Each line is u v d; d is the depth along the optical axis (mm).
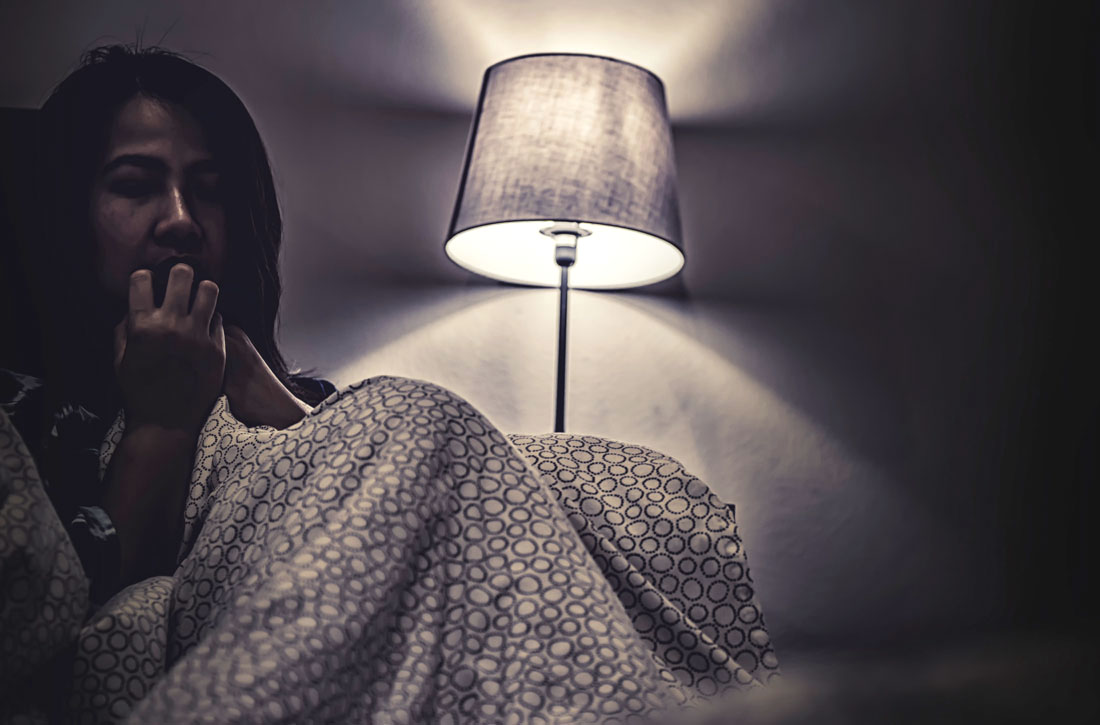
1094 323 2035
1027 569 1950
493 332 1846
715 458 1885
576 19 1934
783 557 1879
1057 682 190
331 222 1777
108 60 1552
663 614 893
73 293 1393
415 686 649
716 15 1987
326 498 720
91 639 676
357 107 1819
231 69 1750
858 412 1940
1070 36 2115
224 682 539
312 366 1727
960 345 1996
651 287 1913
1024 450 1987
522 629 702
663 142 1615
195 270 1514
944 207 2027
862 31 2045
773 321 1940
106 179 1470
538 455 1070
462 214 1573
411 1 1866
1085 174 2080
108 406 1311
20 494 649
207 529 832
